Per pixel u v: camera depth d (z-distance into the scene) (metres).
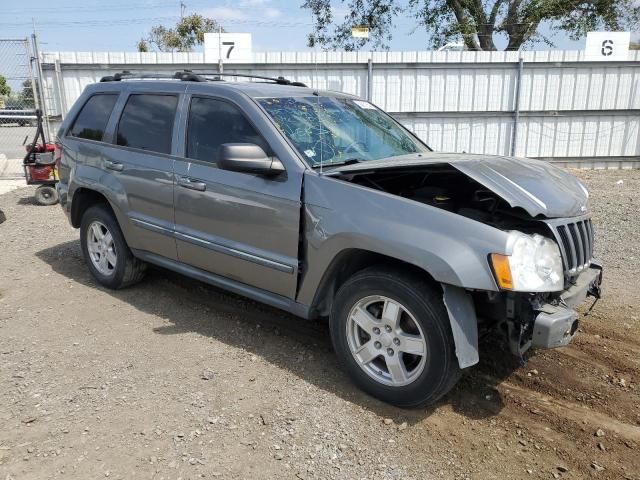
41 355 4.08
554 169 4.03
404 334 3.34
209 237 4.29
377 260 3.65
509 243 3.03
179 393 3.58
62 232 7.71
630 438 3.23
